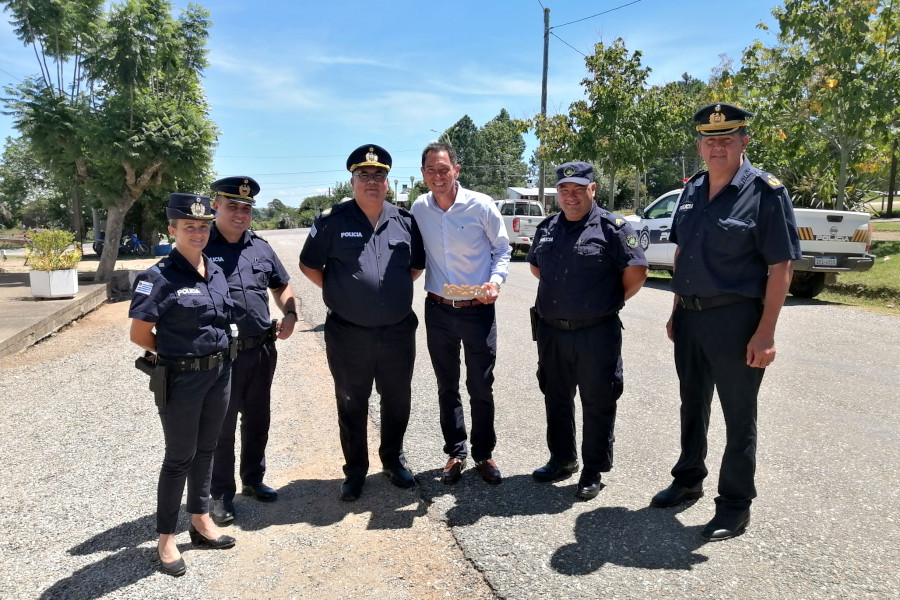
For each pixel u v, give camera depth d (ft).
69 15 43.98
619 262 11.55
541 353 12.44
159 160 43.78
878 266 39.47
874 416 15.58
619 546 9.87
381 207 12.23
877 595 8.43
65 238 35.22
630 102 53.62
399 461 12.78
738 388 10.15
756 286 10.08
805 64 40.50
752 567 9.19
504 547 9.92
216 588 9.08
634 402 16.96
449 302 12.48
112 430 15.64
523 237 62.18
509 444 14.43
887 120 39.96
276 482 12.79
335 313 12.09
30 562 9.72
